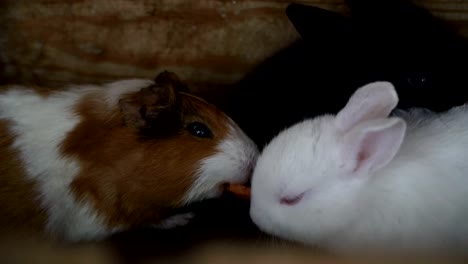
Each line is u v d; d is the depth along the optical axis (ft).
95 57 1.97
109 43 1.96
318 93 1.86
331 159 1.54
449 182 1.59
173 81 1.72
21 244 1.69
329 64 1.85
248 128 1.91
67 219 1.70
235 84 1.99
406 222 1.58
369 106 1.51
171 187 1.66
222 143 1.65
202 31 1.95
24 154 1.68
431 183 1.58
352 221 1.57
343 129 1.55
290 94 1.88
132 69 1.98
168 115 1.63
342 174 1.54
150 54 1.97
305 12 1.84
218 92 2.01
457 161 1.60
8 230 1.69
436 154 1.60
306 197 1.55
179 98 1.65
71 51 1.97
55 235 1.71
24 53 1.97
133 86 1.73
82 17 1.94
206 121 1.65
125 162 1.65
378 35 1.83
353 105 1.53
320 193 1.55
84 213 1.69
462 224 1.60
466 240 1.61
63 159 1.68
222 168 1.65
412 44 1.80
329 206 1.55
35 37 1.96
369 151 1.54
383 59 1.80
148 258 1.72
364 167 1.54
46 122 1.70
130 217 1.71
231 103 1.98
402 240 1.59
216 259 1.68
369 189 1.56
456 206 1.59
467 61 1.77
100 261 1.69
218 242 1.73
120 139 1.65
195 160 1.65
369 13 1.86
